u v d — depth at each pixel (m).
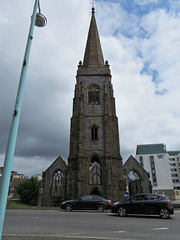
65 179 38.09
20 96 6.84
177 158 133.88
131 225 12.41
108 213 20.47
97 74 45.78
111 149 38.25
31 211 22.84
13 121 6.36
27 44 8.20
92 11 61.50
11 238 8.70
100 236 9.27
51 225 12.32
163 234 9.73
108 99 43.03
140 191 40.72
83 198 22.89
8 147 5.92
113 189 35.19
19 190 67.62
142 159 116.25
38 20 10.41
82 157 36.38
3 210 5.14
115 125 41.34
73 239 8.59
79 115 40.56
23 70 7.45
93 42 53.06
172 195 100.44
